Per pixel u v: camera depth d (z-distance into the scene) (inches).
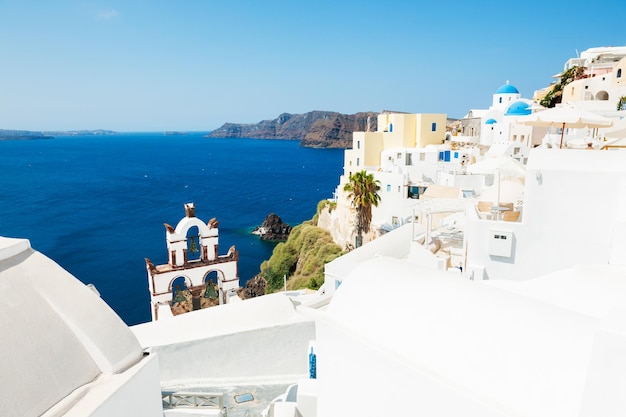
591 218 540.4
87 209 4473.4
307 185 6259.8
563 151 582.6
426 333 229.6
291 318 501.0
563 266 565.9
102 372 209.8
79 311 218.5
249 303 546.9
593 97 2342.5
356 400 250.2
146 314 2028.8
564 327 208.2
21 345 189.6
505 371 198.8
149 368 221.3
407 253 938.1
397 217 1787.6
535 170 560.1
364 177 1786.4
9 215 4178.2
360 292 272.4
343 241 2025.1
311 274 1957.4
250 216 4195.4
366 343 238.1
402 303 251.1
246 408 415.5
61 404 182.5
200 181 6697.8
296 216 4224.9
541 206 568.1
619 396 146.7
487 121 2437.3
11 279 212.2
